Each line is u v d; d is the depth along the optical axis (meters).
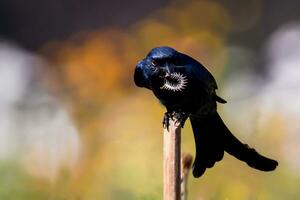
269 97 8.61
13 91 10.41
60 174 7.06
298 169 7.67
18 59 11.45
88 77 9.02
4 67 11.04
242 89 8.84
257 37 14.87
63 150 7.63
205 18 10.61
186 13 10.54
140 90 8.95
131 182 7.53
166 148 6.28
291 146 7.72
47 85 9.60
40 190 7.16
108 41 9.83
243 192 7.23
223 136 6.44
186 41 9.34
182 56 6.45
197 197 7.15
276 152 7.67
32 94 10.06
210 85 6.44
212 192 7.19
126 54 9.52
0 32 17.77
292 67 9.64
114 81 9.00
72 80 9.05
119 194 7.51
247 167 7.42
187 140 7.66
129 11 17.53
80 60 9.21
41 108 8.64
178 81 6.43
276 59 10.25
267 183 7.48
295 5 16.48
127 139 7.71
